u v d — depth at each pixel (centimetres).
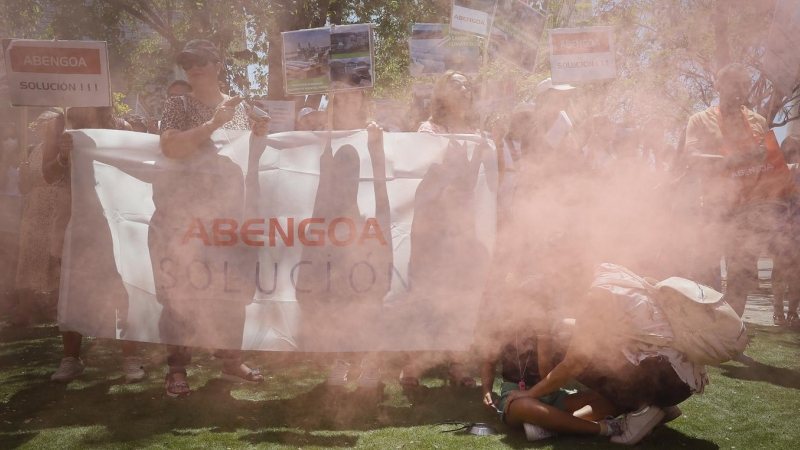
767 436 293
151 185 351
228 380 379
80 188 352
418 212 349
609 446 281
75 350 384
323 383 379
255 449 275
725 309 281
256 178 349
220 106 336
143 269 350
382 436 292
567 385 377
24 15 1164
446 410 331
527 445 282
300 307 346
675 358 285
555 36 418
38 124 460
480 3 397
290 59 344
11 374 393
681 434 296
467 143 353
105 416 317
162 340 348
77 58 365
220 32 1080
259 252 347
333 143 349
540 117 414
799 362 432
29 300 549
